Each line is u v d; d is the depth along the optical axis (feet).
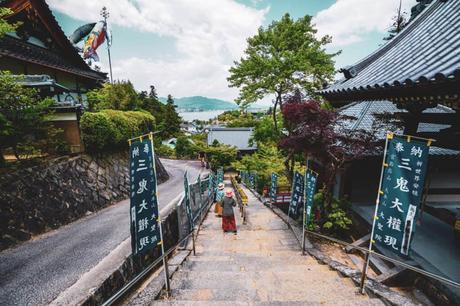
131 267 17.54
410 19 26.14
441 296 12.59
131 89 88.69
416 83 11.45
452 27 16.33
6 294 14.70
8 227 21.49
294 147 21.71
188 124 295.89
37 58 39.58
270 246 21.17
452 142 14.03
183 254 18.61
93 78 54.65
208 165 98.68
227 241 22.58
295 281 13.05
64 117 34.91
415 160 10.12
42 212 25.05
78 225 26.55
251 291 12.05
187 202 19.30
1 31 23.07
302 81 46.39
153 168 11.65
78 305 12.48
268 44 46.50
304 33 46.24
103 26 83.10
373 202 26.91
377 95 15.48
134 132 49.60
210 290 12.00
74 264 17.94
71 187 30.53
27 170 26.45
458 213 18.15
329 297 11.51
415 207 10.18
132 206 10.68
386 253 17.34
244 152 120.06
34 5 41.91
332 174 22.88
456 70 9.66
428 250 16.85
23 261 18.48
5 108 23.58
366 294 11.76
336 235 24.23
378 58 21.01
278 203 43.98
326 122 20.49
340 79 22.31
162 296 11.53
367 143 19.93
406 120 15.53
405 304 10.16
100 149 39.60
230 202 25.14
